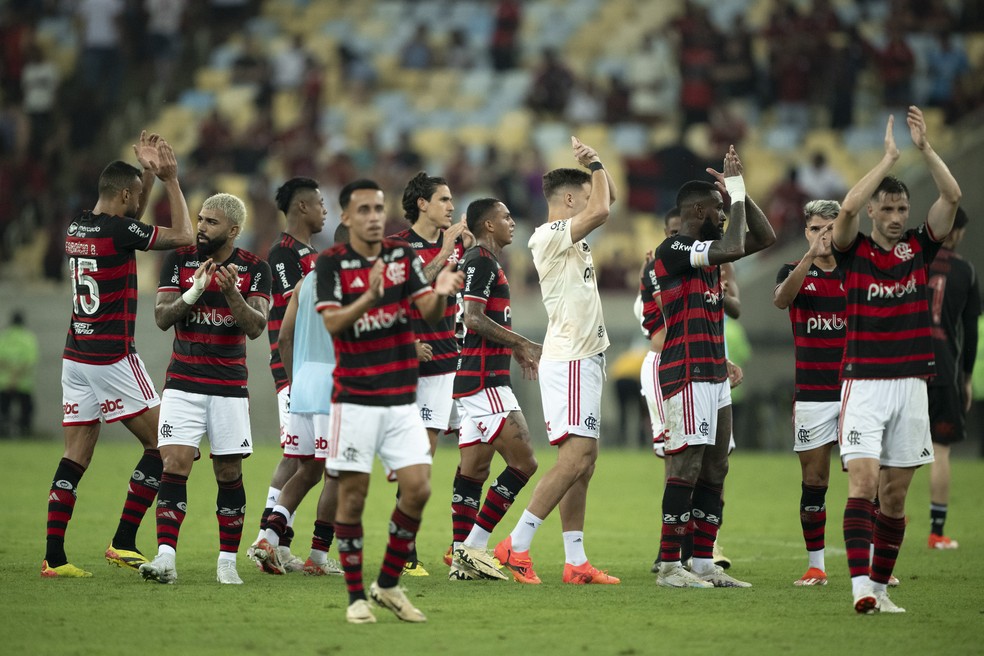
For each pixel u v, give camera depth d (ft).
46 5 359.87
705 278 93.30
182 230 93.71
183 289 92.89
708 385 92.53
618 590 91.45
